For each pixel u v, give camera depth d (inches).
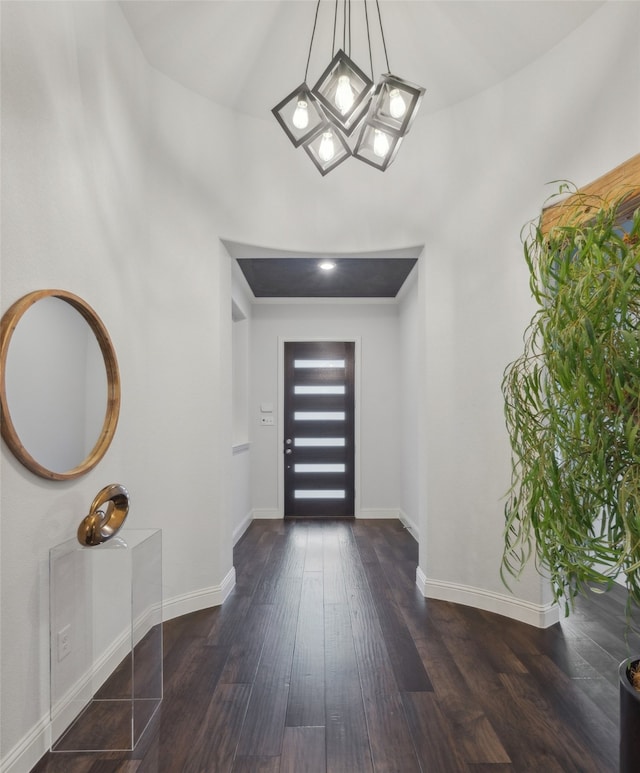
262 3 87.7
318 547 160.7
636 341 38.6
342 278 179.5
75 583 66.8
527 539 52.1
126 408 91.2
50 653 62.9
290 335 209.6
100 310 81.1
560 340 43.3
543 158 97.7
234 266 161.3
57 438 67.4
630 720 48.4
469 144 112.0
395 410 208.5
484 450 108.3
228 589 117.4
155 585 72.6
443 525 114.6
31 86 61.5
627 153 81.4
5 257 56.5
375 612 106.3
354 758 60.4
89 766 59.4
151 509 100.7
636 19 79.8
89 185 77.2
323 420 210.2
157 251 102.5
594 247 42.6
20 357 59.2
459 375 113.2
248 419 198.8
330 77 66.9
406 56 101.0
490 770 58.2
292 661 84.7
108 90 83.9
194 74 105.2
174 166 106.1
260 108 116.6
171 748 62.4
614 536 45.5
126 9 88.5
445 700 72.7
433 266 117.3
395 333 209.5
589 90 88.7
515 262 103.0
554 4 86.9
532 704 71.7
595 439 42.3
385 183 121.5
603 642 91.7
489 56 100.0
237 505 172.9
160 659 73.5
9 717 55.5
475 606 108.7
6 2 56.7
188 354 108.0
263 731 65.6
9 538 56.4
